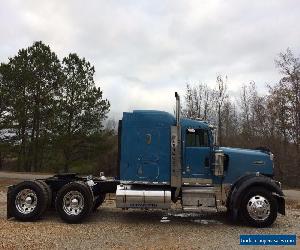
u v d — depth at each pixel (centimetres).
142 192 1127
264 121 4062
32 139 3759
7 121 3684
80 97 3534
